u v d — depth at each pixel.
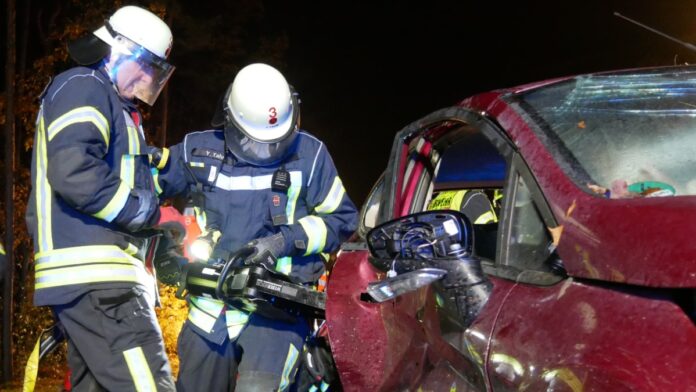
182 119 14.55
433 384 2.52
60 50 9.11
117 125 3.25
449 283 2.36
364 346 2.89
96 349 3.08
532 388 2.00
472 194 3.95
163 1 11.27
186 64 13.73
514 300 2.22
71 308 3.10
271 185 3.50
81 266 3.08
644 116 2.63
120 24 3.29
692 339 1.74
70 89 3.12
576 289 2.05
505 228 2.44
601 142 2.53
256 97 3.40
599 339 1.89
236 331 3.46
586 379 1.84
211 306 3.46
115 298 3.07
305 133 3.66
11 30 8.10
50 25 9.66
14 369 8.72
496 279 2.36
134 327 3.09
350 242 3.42
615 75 2.83
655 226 1.90
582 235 2.07
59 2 9.75
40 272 3.13
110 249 3.12
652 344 1.79
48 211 3.15
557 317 2.04
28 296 9.24
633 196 2.31
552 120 2.56
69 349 3.27
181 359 3.55
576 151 2.46
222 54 13.86
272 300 3.36
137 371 3.05
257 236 3.51
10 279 8.21
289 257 3.56
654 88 2.75
